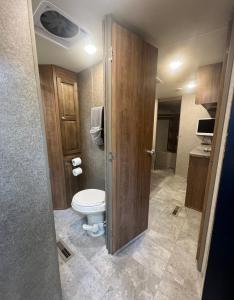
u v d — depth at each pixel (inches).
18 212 27.1
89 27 47.2
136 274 51.7
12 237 26.8
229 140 34.1
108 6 38.5
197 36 52.4
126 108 51.4
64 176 88.5
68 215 85.8
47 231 32.3
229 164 34.4
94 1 36.9
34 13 40.6
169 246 63.9
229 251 36.2
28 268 29.9
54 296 35.9
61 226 76.5
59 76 77.7
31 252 30.0
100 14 41.7
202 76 79.1
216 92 76.2
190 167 91.1
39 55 64.3
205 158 85.3
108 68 45.2
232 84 39.4
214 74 75.7
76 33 49.8
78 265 54.9
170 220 81.6
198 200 90.2
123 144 53.2
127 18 43.5
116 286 47.9
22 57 25.0
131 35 47.7
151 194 112.1
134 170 59.9
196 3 37.2
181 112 145.9
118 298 44.8
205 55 66.4
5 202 25.2
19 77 24.9
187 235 70.4
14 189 26.1
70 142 88.7
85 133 88.7
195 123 138.6
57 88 78.0
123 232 60.9
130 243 65.4
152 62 57.7
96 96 75.7
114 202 54.5
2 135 23.8
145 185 67.4
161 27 47.8
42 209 30.8
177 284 48.6
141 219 68.9
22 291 29.4
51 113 79.8
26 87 26.0
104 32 43.7
